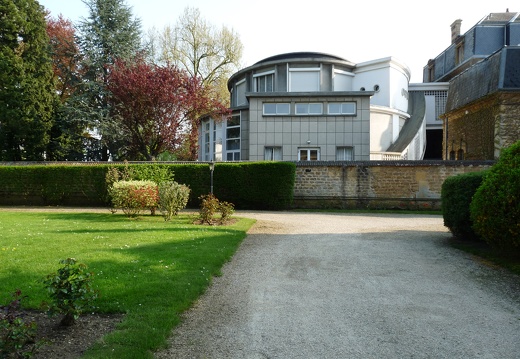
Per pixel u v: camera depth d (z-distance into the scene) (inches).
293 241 362.0
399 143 1034.1
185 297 190.5
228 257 287.9
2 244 313.1
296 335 155.0
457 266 268.1
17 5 1024.2
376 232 419.8
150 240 339.9
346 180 731.4
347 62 1127.6
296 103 942.4
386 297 203.2
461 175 359.9
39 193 791.7
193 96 1003.3
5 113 976.3
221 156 1092.5
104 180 769.6
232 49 1528.1
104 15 1219.9
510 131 786.8
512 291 213.8
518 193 248.4
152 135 994.7
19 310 153.1
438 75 1599.4
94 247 302.7
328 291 212.8
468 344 147.9
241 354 138.0
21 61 1005.2
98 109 1135.6
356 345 146.5
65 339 144.6
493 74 830.5
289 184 709.9
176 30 1510.8
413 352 141.0
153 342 140.9
